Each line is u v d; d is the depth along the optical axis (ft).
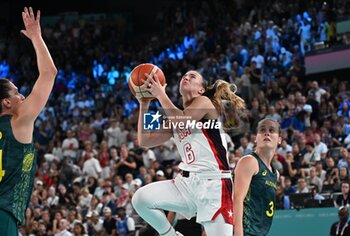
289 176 52.26
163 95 20.75
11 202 17.25
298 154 54.65
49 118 81.41
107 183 55.11
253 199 21.77
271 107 62.08
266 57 76.33
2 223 17.04
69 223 52.70
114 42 105.09
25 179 17.58
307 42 77.20
